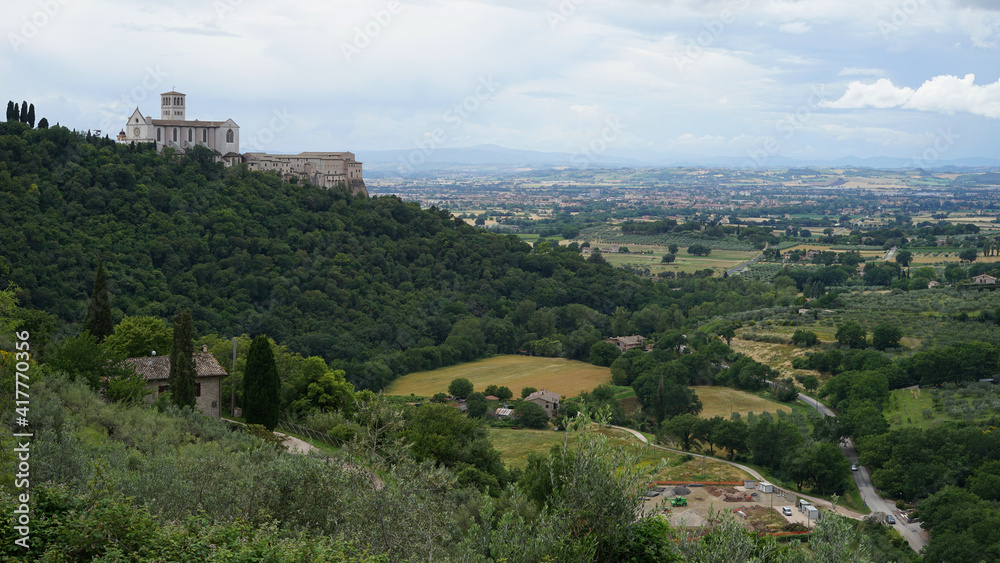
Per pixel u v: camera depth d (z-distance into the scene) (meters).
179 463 25.80
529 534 18.67
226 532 18.56
